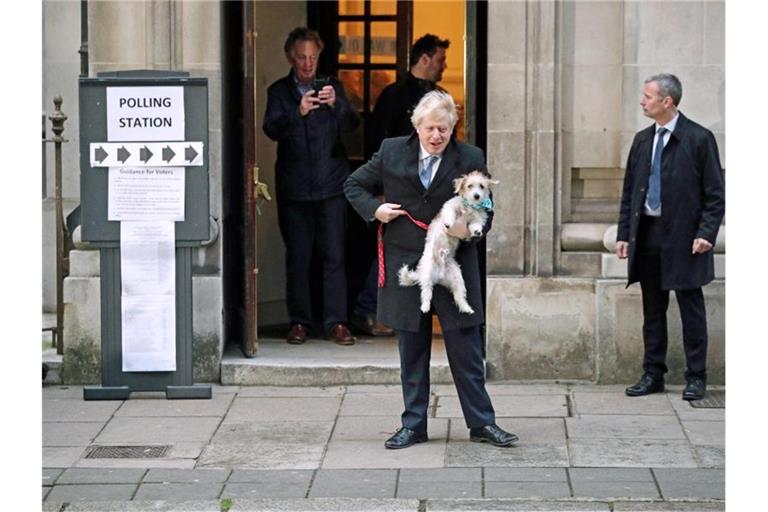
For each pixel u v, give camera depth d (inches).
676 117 316.8
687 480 267.0
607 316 337.4
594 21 337.4
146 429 306.3
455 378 290.8
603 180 343.0
